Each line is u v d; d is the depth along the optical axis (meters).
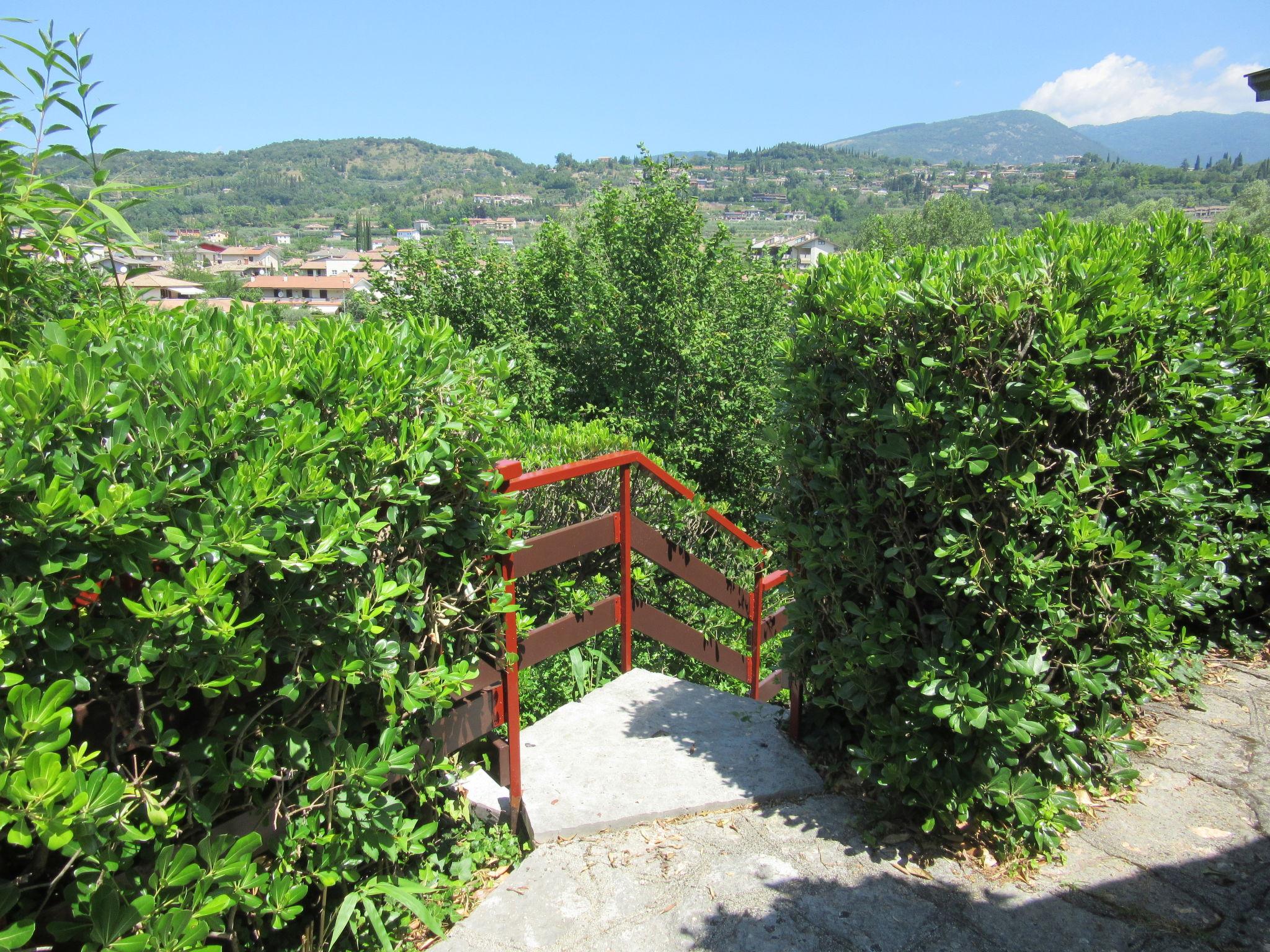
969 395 2.55
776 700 4.48
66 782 1.34
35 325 2.30
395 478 2.13
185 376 1.70
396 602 2.23
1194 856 2.69
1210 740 3.46
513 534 2.74
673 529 5.35
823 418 3.04
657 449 16.38
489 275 17.56
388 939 2.25
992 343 2.51
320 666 1.98
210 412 1.72
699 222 16.50
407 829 2.40
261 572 1.86
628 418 16.09
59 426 1.49
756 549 4.73
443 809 2.76
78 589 1.48
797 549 3.14
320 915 2.31
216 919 1.73
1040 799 2.61
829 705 3.10
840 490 2.90
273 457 1.77
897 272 2.91
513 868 2.73
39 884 1.52
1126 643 2.79
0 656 1.35
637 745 3.39
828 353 2.96
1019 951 2.29
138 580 1.65
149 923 1.62
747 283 18.28
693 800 2.97
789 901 2.50
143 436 1.58
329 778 2.07
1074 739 2.83
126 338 1.94
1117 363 2.70
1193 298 3.14
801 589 3.16
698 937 2.36
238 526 1.63
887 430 2.72
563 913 2.47
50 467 1.46
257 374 1.87
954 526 2.69
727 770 3.18
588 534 3.56
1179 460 2.86
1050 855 2.69
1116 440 2.68
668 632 4.29
